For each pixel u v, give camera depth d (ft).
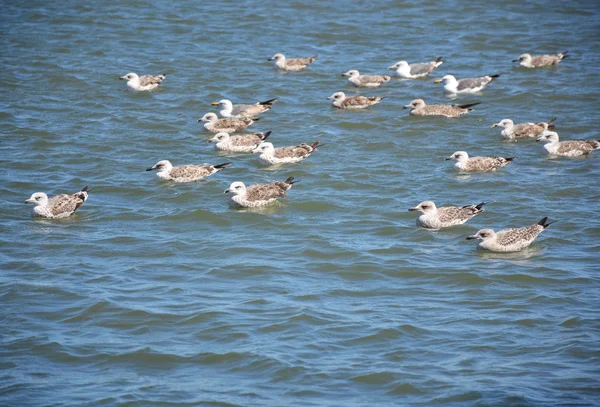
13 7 169.48
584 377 60.44
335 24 165.37
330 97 126.21
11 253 80.79
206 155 108.06
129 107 124.67
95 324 68.59
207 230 86.74
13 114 119.65
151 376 61.62
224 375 61.72
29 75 135.54
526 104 126.72
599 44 154.30
